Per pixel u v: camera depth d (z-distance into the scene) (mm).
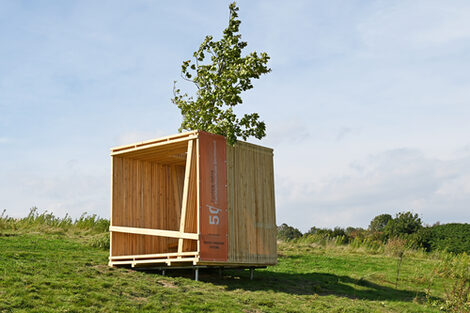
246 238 13156
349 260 19250
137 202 14625
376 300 13266
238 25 16234
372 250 22969
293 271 16344
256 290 12422
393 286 15375
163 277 12383
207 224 12039
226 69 15891
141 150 13555
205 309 9711
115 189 14102
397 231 39781
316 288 13500
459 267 17797
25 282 9867
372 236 41438
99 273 11766
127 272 12492
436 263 19578
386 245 23844
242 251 12945
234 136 13133
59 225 20531
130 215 14344
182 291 11047
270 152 14586
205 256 11852
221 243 12336
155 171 15352
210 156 12445
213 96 15320
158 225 15102
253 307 10516
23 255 12602
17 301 8688
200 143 12234
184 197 12359
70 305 8891
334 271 16859
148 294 10367
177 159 14930
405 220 40656
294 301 11617
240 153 13445
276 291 12641
